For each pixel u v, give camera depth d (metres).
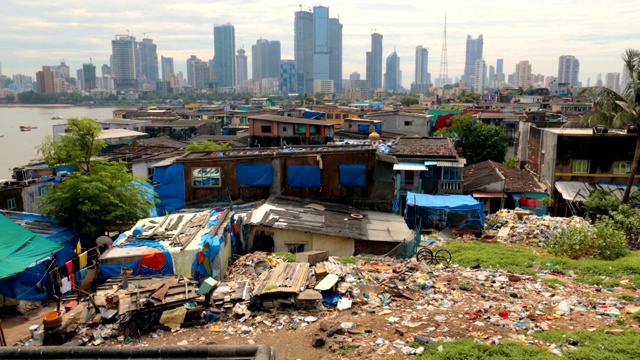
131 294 14.16
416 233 23.11
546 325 13.05
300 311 14.12
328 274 15.58
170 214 24.33
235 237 21.98
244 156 26.59
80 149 26.86
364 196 27.06
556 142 37.34
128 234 20.33
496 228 29.77
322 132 59.25
